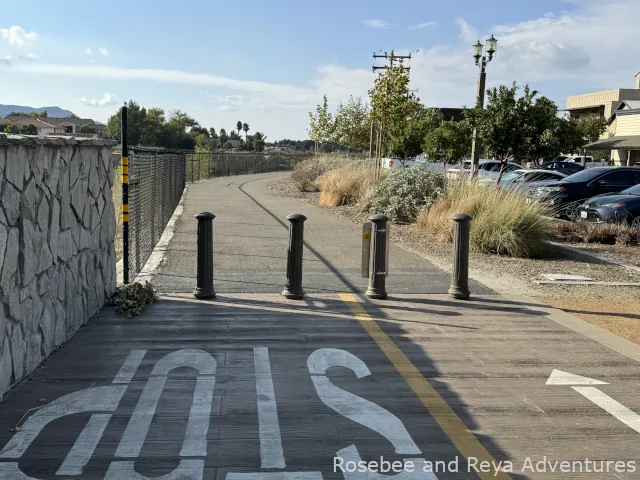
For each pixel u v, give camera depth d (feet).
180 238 42.39
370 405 15.29
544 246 38.40
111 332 20.65
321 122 137.69
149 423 13.99
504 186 45.06
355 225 51.75
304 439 13.38
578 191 56.70
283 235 45.03
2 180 14.40
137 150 30.37
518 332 22.04
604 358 19.36
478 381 17.15
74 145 19.89
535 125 55.72
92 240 22.26
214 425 13.97
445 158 106.01
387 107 75.61
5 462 12.10
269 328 21.63
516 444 13.43
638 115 127.44
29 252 16.22
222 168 157.58
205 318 22.63
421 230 47.11
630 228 44.98
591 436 13.88
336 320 22.95
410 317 23.67
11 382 15.52
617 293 29.07
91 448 12.76
